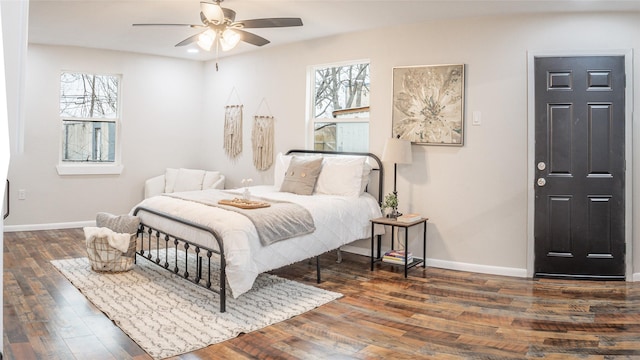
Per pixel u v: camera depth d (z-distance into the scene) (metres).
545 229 4.20
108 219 4.38
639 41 4.02
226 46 3.88
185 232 3.58
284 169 5.16
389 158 4.42
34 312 3.13
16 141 0.85
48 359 2.46
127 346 2.63
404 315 3.20
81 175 6.25
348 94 5.28
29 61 5.84
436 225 4.55
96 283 3.77
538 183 4.19
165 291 3.60
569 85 4.12
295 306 3.33
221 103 6.66
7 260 4.51
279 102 5.82
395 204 4.50
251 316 3.11
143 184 6.67
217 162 6.77
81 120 6.31
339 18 4.46
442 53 4.49
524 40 4.19
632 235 4.09
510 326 3.01
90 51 6.17
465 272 4.37
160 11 4.32
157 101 6.68
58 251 4.89
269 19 3.63
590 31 4.07
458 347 2.69
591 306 3.41
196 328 2.89
